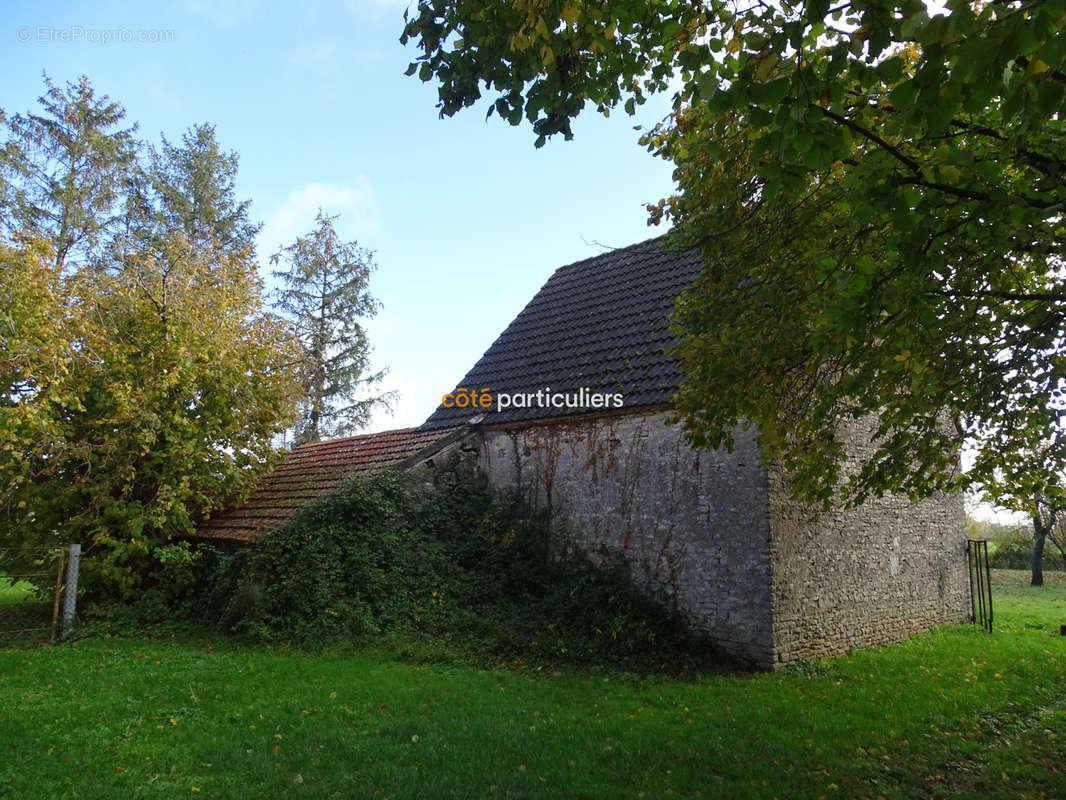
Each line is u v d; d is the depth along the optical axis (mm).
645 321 13039
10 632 10984
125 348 11836
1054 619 14734
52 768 5129
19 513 11891
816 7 3463
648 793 5074
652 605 10430
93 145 22844
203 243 16000
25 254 10773
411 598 10688
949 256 5285
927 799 5363
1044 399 5746
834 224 5980
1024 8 2859
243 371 13367
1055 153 4945
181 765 5328
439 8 5273
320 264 27578
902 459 6359
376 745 5824
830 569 10469
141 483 12359
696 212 6887
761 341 6016
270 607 10242
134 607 11469
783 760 5875
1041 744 6594
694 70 4324
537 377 13562
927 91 3309
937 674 9094
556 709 7078
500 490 13109
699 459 10297
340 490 11672
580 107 5500
